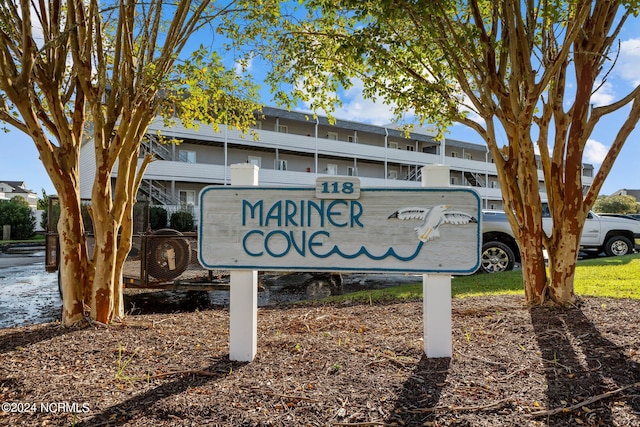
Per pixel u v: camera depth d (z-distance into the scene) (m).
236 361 2.82
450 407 2.13
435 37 3.57
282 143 22.30
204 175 19.64
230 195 2.97
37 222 25.12
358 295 5.74
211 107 5.60
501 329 3.43
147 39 3.90
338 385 2.40
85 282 3.81
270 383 2.44
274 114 22.30
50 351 3.04
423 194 2.84
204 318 4.21
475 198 2.80
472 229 2.79
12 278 9.57
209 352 3.02
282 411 2.12
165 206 17.61
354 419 2.04
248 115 5.72
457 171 28.72
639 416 2.01
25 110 3.47
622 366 2.55
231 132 20.58
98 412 2.12
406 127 6.46
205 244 2.96
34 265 12.34
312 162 24.61
